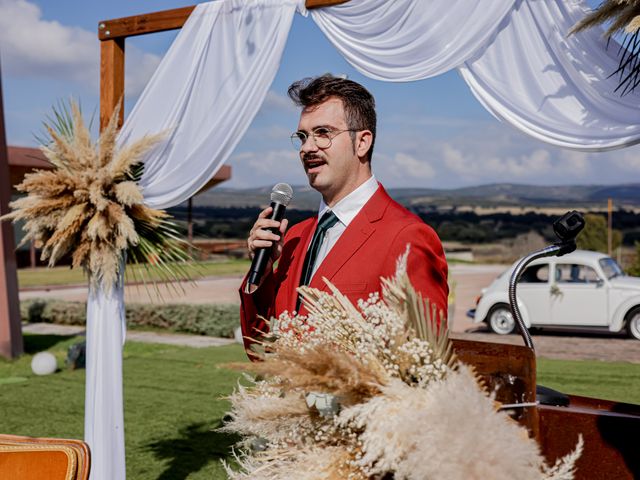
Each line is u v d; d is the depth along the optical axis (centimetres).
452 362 137
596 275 1105
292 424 144
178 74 391
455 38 331
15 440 239
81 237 362
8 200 936
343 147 197
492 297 1154
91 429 371
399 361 134
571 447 188
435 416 117
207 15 387
